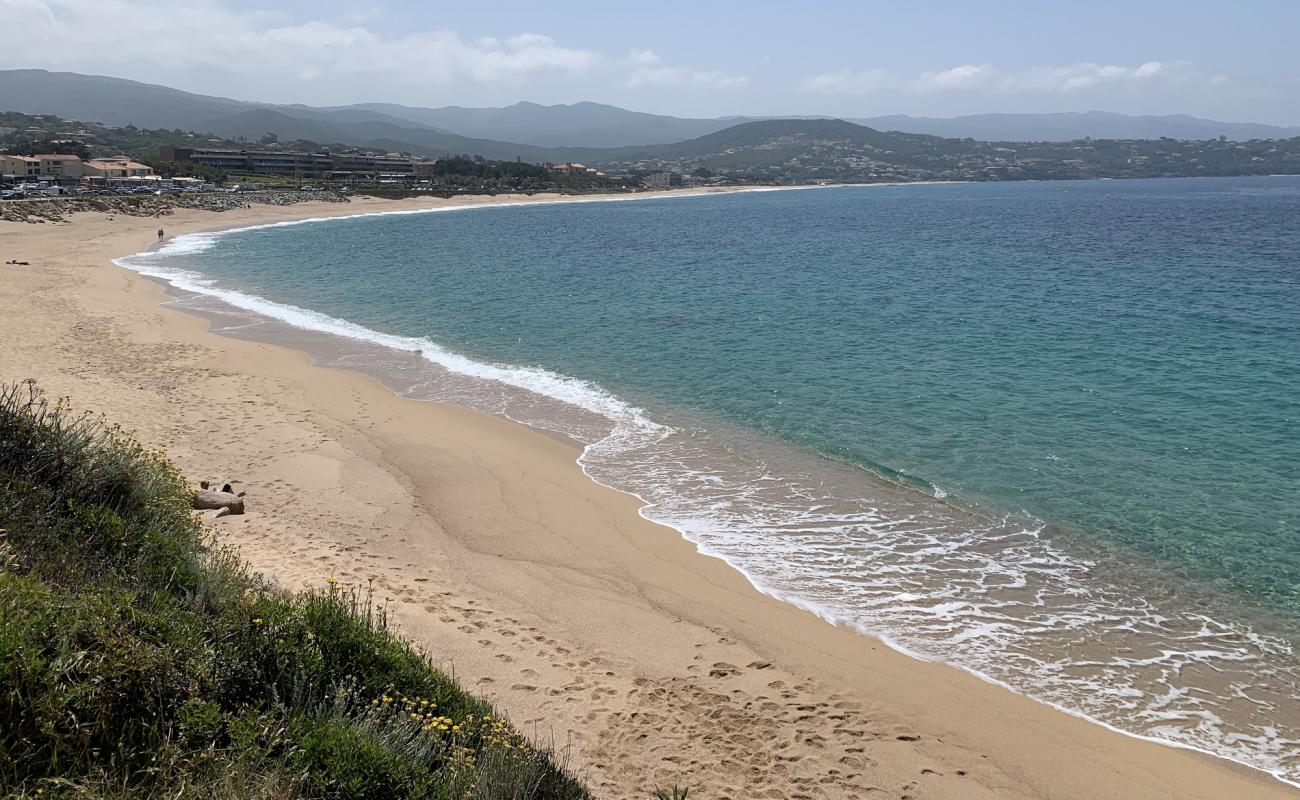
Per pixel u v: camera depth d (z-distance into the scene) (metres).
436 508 12.91
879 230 82.50
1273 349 24.81
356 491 13.35
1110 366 22.94
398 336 28.19
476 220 108.19
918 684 8.41
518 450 16.05
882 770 6.95
